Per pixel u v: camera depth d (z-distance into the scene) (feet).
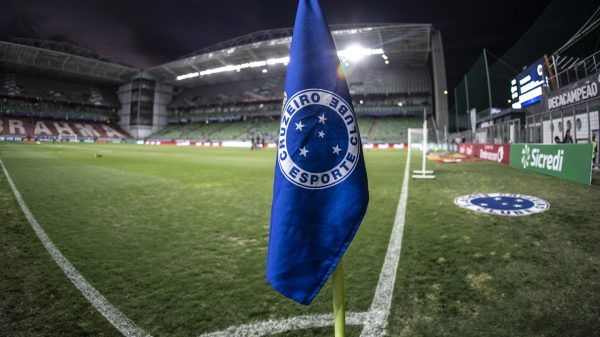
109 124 211.20
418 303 7.16
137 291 7.97
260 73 188.24
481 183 25.22
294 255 3.99
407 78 158.92
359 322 6.47
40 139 169.07
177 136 190.80
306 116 4.04
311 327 6.32
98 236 12.60
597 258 9.55
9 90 175.63
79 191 23.13
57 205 18.42
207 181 28.84
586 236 11.59
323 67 4.08
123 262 9.91
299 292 3.95
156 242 11.89
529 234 12.01
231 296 7.69
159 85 207.82
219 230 13.50
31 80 188.85
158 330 6.31
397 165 43.70
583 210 15.34
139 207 18.03
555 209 15.69
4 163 43.91
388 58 154.81
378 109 157.07
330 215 4.00
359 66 167.73
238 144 147.43
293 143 4.06
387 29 125.80
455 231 12.65
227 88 201.26
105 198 20.61
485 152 51.08
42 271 9.21
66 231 13.29
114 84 212.43
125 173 34.55
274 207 4.16
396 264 9.47
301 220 4.00
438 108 126.72
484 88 90.53
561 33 61.87
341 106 4.08
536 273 8.59
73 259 10.14
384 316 6.66
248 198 20.80
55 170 36.22
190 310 7.06
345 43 140.46
